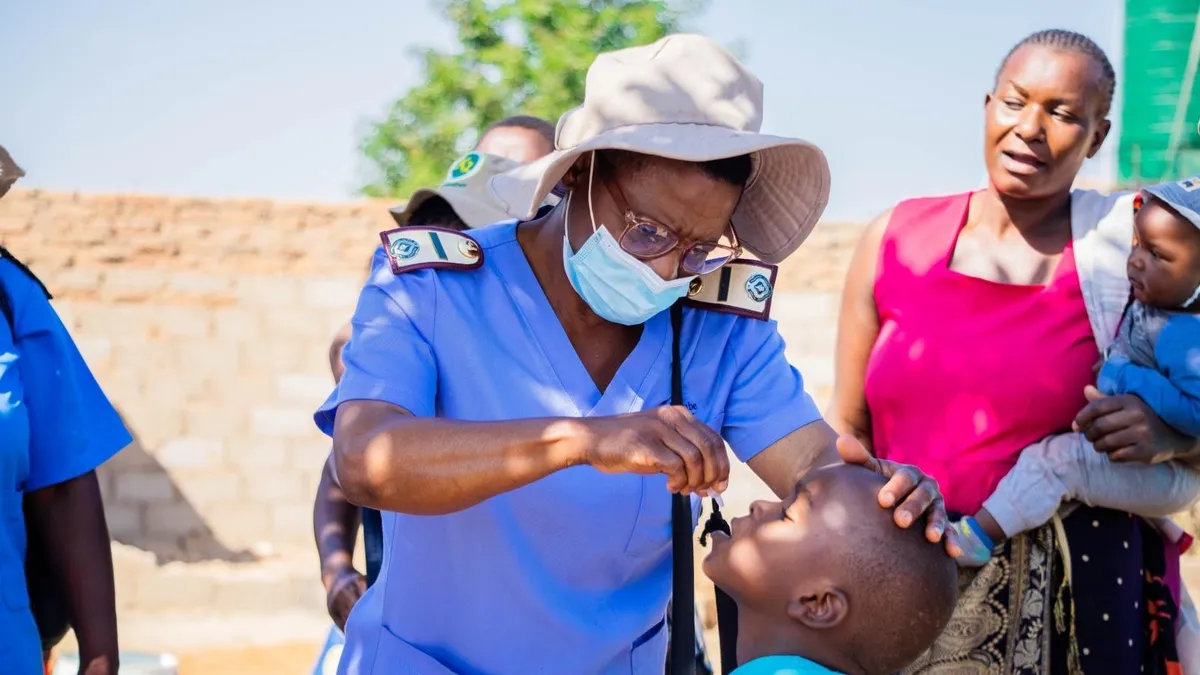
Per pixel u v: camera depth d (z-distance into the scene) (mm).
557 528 2453
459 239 2557
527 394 2490
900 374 3582
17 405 2844
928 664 3457
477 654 2541
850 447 2418
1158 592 3580
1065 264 3516
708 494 2160
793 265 12391
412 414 2385
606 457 2098
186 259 12375
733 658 2680
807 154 2504
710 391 2635
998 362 3482
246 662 9109
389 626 2609
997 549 3430
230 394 12328
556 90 18594
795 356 12352
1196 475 3504
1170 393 3330
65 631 3199
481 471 2160
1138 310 3467
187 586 10883
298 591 10953
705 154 2240
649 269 2373
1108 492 3385
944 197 3746
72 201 12305
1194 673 3625
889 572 2287
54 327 3014
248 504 12273
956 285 3547
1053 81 3424
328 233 12555
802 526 2352
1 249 2990
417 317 2475
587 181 2443
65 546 3043
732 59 2467
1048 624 3436
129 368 12250
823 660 2355
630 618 2549
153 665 5668
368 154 19484
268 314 12414
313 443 12383
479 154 3865
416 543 2541
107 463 12086
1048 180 3451
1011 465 3482
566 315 2561
